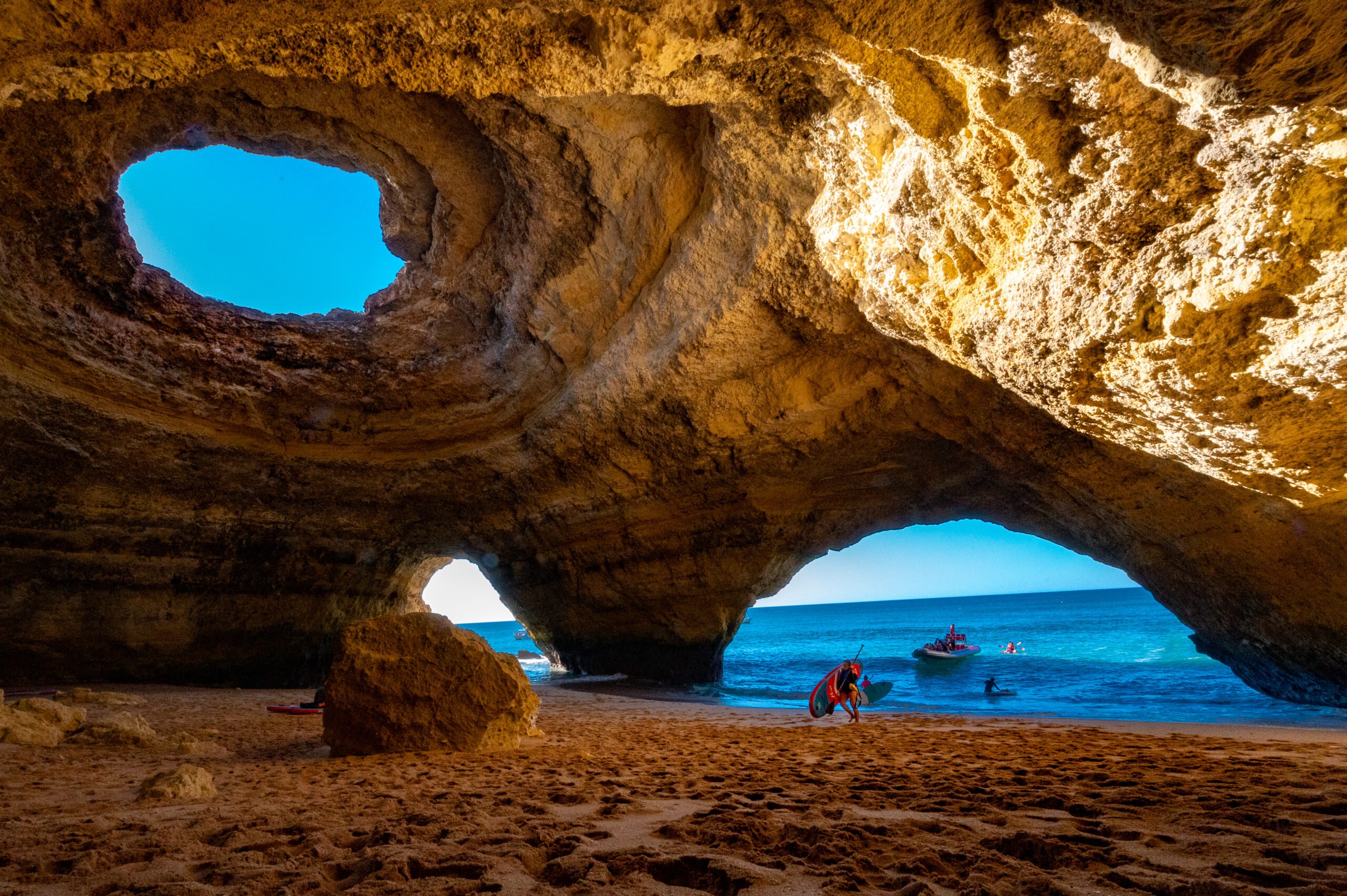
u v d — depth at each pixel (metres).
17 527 12.48
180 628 14.62
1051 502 12.00
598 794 3.97
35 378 11.51
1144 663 22.61
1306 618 9.26
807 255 9.10
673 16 4.37
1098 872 2.37
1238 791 3.79
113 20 3.48
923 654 29.33
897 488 14.18
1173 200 5.49
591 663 18.64
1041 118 5.26
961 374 9.94
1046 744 6.30
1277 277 5.51
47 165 9.64
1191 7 3.72
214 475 14.11
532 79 4.86
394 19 4.15
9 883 2.36
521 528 16.86
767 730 7.92
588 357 12.73
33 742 5.80
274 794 4.04
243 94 9.69
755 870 2.35
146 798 3.79
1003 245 6.77
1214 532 9.62
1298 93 4.22
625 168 10.02
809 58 6.14
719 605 15.91
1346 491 7.34
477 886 2.25
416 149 10.55
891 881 2.28
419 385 14.51
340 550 16.53
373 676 6.02
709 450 13.15
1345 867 2.32
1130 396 7.41
